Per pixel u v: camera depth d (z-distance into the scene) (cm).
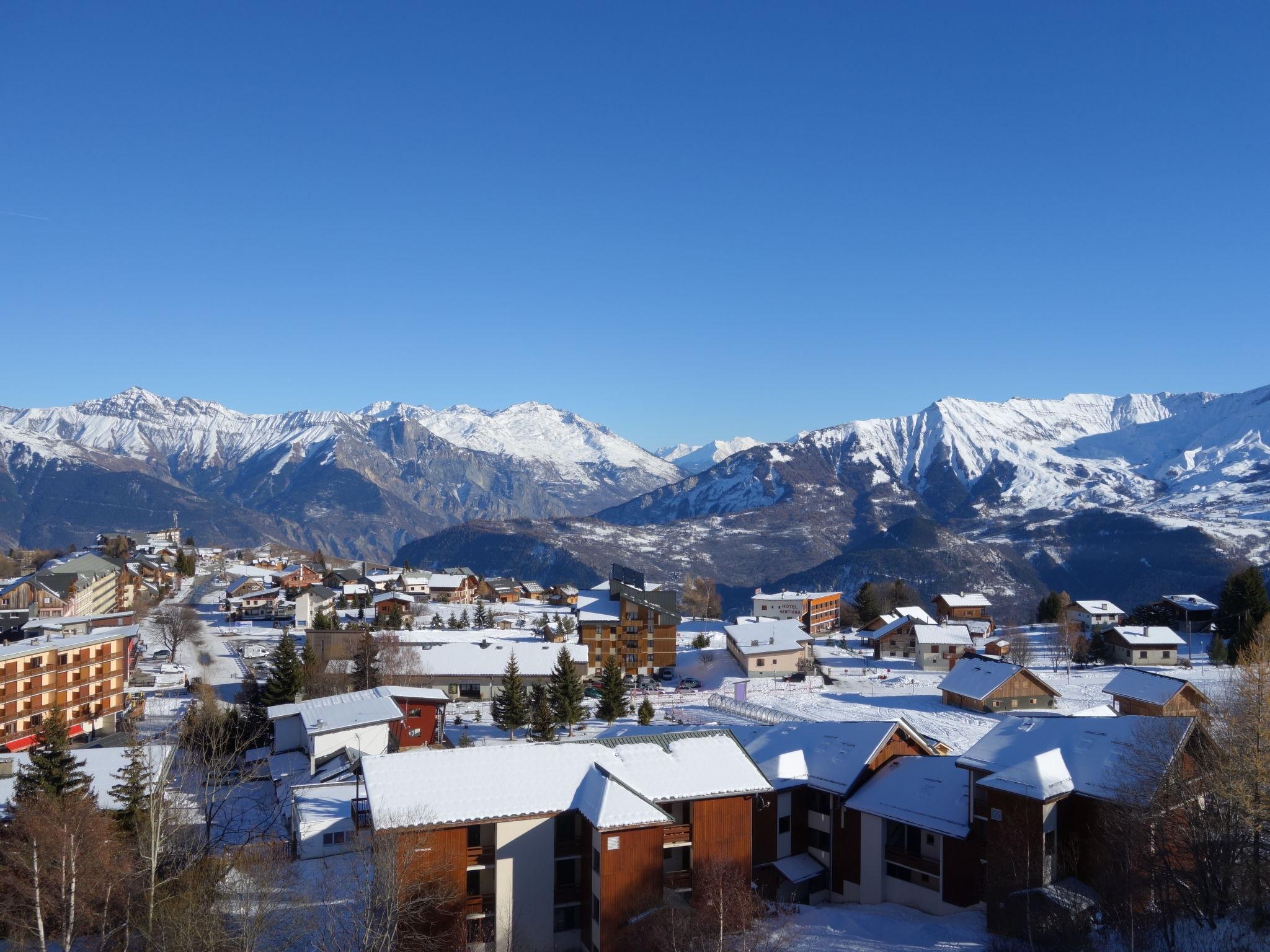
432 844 4166
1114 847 4006
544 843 4366
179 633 12750
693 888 4453
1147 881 3828
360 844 4534
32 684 8425
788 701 10819
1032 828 4216
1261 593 14025
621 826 4138
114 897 4244
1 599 14462
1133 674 8788
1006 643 13738
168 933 3750
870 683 12031
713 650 14025
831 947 4128
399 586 19500
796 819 5306
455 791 4338
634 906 4194
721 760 4781
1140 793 4009
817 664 12912
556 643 11694
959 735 8869
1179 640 12731
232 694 10456
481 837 4366
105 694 9119
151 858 4088
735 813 4628
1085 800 4322
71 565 16438
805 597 18238
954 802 4784
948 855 4669
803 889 5162
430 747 8044
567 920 4459
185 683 10931
